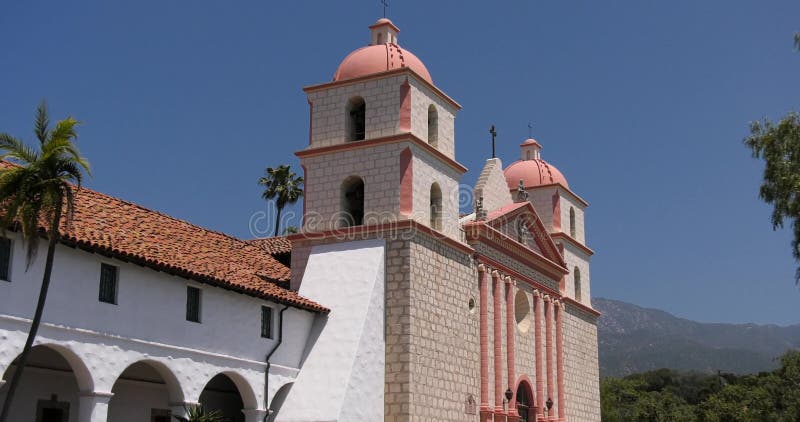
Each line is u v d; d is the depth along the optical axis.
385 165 35.50
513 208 42.69
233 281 29.81
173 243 30.94
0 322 22.20
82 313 24.44
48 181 20.77
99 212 29.36
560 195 50.97
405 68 35.81
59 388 28.22
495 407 38.31
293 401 31.95
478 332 38.12
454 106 39.50
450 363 35.50
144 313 26.47
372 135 36.16
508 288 41.19
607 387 101.06
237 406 35.97
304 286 34.94
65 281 24.09
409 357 32.97
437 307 35.28
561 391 45.69
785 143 31.80
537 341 43.69
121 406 30.19
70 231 24.48
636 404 100.50
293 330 32.78
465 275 37.78
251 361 30.42
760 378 102.56
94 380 24.48
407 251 34.09
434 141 37.88
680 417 97.12
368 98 36.62
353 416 31.52
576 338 49.31
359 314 33.25
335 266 34.97
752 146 32.50
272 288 32.25
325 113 37.41
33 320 21.69
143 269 26.72
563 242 50.25
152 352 26.56
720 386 136.88
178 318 27.72
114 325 25.38
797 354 93.69
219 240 36.25
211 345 28.84
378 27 39.16
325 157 36.88
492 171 43.53
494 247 40.38
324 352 32.88
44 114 21.31
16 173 20.75
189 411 26.72
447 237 36.31
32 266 23.16
